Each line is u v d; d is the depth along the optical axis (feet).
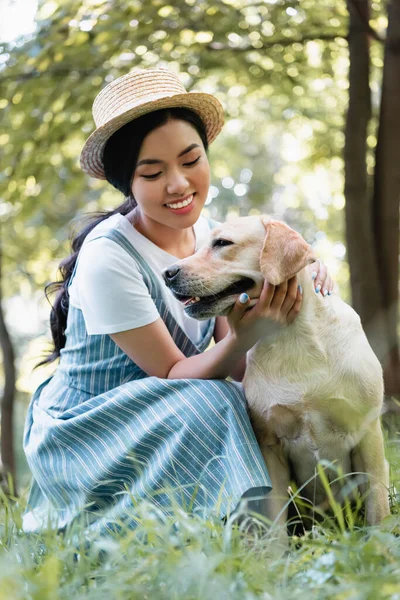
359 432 9.96
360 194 19.49
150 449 9.46
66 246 31.86
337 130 26.58
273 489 10.18
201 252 10.28
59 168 23.57
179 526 7.91
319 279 10.35
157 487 9.23
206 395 9.41
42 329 34.04
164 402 9.48
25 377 36.45
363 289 19.33
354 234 19.47
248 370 10.34
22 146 22.06
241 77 23.44
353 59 19.54
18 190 22.74
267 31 21.01
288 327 9.96
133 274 10.19
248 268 10.07
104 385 10.37
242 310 9.66
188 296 10.06
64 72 21.11
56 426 9.82
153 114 10.16
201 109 10.64
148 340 10.04
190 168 10.36
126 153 10.29
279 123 33.86
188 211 10.43
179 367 10.00
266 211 41.04
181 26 20.26
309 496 10.59
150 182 10.28
